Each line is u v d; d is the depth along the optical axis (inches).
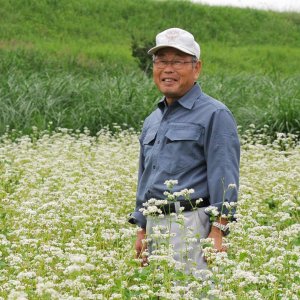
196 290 225.6
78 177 415.8
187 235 229.1
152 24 1488.7
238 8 1649.9
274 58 1347.2
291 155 533.0
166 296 211.8
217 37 1496.1
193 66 236.8
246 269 250.1
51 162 484.1
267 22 1604.3
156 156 238.5
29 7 1413.6
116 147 560.4
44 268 252.4
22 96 709.3
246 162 502.3
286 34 1568.7
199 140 232.5
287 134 642.8
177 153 234.4
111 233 288.5
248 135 606.2
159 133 239.1
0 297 222.2
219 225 229.8
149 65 960.9
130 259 245.6
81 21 1425.9
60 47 1213.7
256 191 401.4
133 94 720.3
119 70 984.9
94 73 1005.8
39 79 762.8
